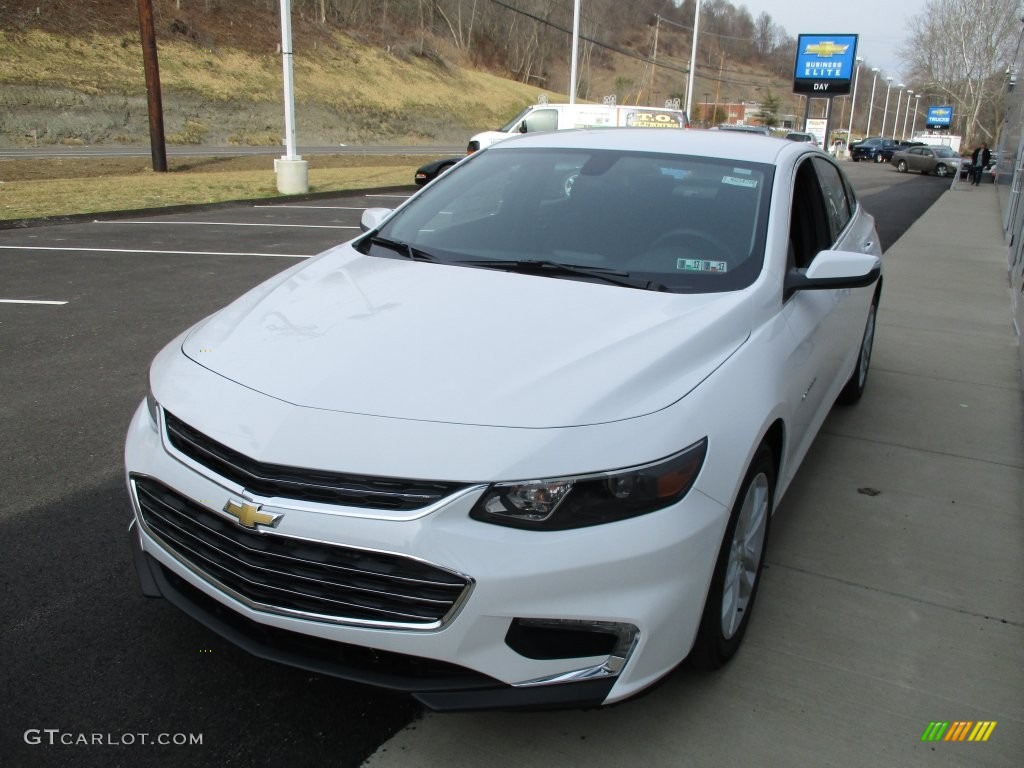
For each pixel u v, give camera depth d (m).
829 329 3.76
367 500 2.16
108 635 2.92
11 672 2.72
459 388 2.35
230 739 2.48
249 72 50.47
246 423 2.32
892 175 41.31
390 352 2.52
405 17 82.62
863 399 5.81
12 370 5.74
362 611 2.22
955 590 3.42
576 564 2.15
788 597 3.33
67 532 3.59
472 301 2.88
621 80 96.69
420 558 2.12
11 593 3.13
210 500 2.30
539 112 22.16
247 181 20.19
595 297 2.93
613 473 2.20
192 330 3.04
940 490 4.37
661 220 3.42
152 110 23.81
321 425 2.25
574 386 2.36
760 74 146.88
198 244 11.16
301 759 2.42
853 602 3.31
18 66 38.75
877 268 3.29
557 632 2.22
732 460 2.46
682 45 137.75
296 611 2.26
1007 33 73.38
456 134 58.94
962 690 2.81
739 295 3.01
